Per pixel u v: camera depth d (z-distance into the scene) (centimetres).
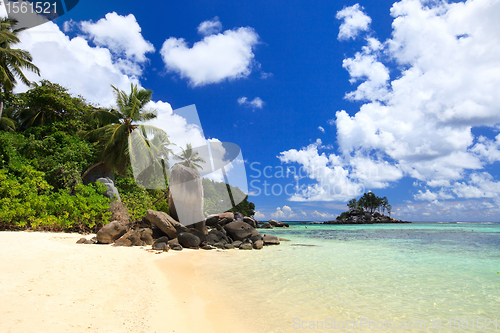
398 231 3609
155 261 725
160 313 344
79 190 1433
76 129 2080
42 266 473
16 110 2328
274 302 440
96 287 403
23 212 1023
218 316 362
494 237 2353
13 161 1353
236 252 1075
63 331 245
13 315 265
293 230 3766
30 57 2056
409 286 584
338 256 1027
